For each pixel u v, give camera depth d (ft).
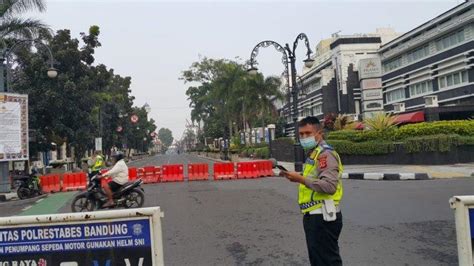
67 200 47.73
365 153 77.71
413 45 156.66
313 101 247.70
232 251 20.79
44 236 9.79
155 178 65.10
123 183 35.86
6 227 9.77
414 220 26.16
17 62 83.76
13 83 83.35
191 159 199.21
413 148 71.31
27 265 9.80
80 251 9.76
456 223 9.96
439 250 19.43
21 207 44.16
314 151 11.75
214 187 52.42
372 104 164.45
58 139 91.35
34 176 54.13
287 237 23.18
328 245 11.54
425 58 152.25
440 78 145.28
